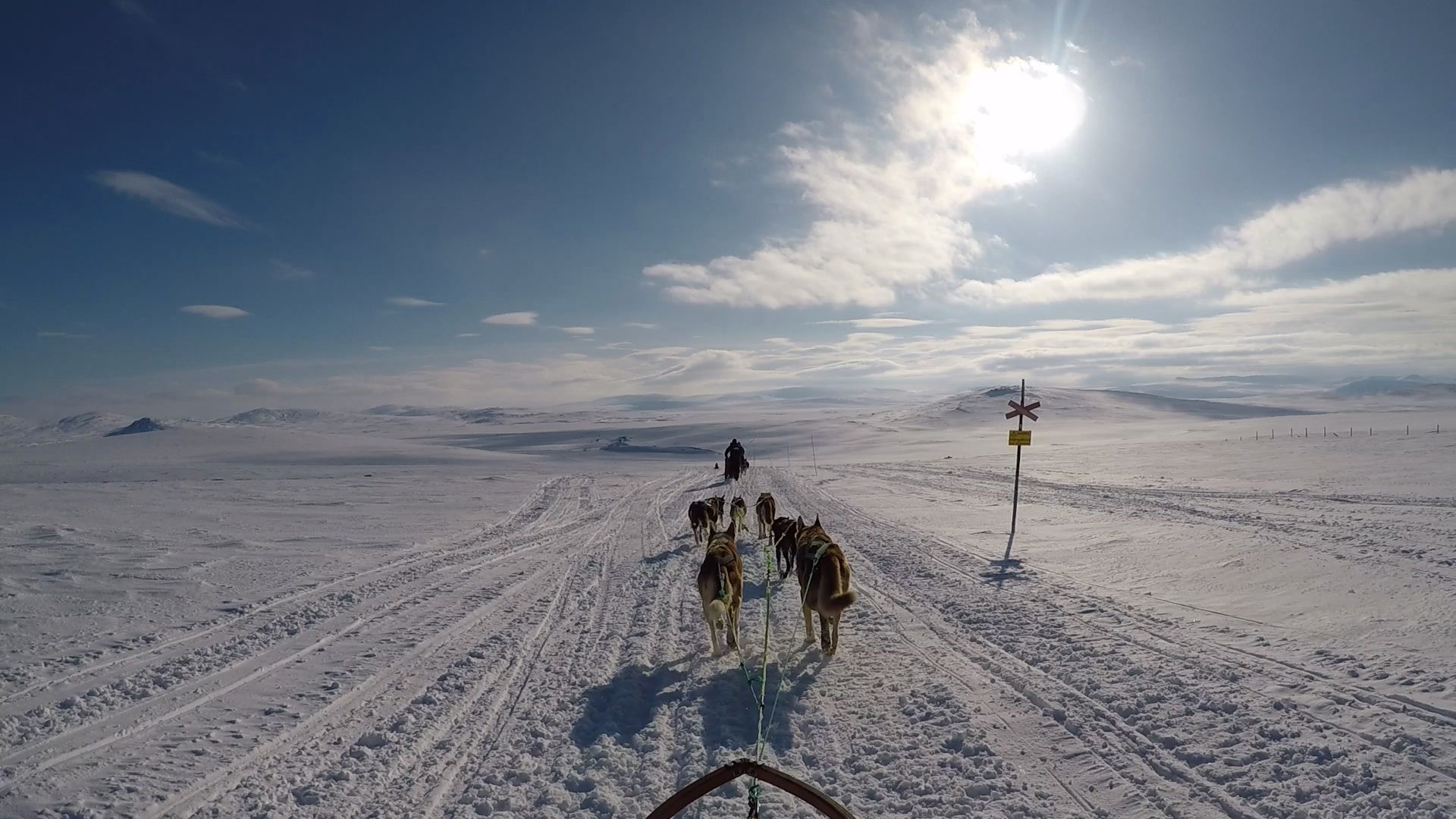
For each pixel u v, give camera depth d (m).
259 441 89.38
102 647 8.91
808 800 2.70
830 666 7.87
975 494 24.44
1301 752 5.32
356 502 25.86
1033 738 5.89
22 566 13.36
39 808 5.09
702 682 7.49
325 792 5.34
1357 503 17.45
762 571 13.45
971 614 9.58
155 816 5.01
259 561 14.52
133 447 83.44
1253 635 8.04
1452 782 4.75
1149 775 5.20
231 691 7.47
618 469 48.44
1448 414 116.56
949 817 4.78
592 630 9.62
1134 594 10.16
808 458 68.44
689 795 2.87
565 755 5.91
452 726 6.57
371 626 10.00
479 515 22.31
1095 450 43.38
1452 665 6.72
